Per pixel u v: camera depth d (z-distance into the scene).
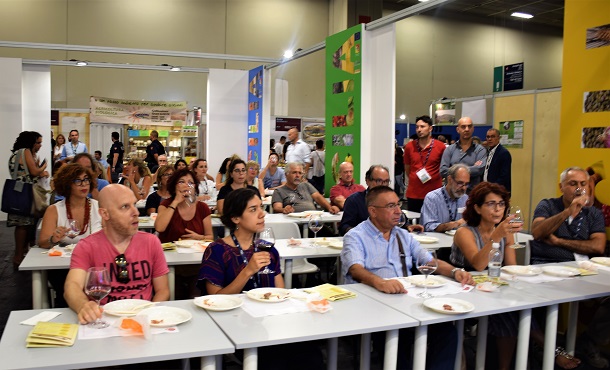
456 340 2.44
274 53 14.26
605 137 3.55
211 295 2.29
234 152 10.27
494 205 2.98
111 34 13.00
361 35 5.87
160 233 3.84
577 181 3.42
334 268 5.01
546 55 17.30
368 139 5.95
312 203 5.64
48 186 5.98
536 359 3.31
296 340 1.86
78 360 1.61
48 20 12.51
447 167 5.39
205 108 13.88
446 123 10.05
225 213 2.55
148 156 11.42
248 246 2.59
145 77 13.40
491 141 5.60
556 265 3.17
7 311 4.37
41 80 9.27
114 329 1.89
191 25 13.58
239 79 10.23
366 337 2.30
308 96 14.65
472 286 2.60
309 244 3.73
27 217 5.71
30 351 1.68
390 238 2.89
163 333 1.87
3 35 12.24
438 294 2.46
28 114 9.26
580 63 3.72
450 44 15.88
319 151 10.62
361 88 5.88
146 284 2.41
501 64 16.61
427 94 15.66
